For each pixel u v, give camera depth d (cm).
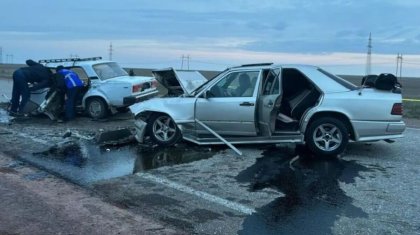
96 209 512
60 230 446
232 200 557
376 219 493
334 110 778
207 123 848
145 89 1311
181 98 873
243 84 834
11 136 995
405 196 573
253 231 459
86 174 677
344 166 729
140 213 505
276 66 812
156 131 886
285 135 807
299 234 452
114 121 1239
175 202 547
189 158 786
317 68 822
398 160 773
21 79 1224
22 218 477
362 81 871
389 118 777
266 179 652
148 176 668
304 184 626
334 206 536
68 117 1239
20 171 685
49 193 569
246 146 881
